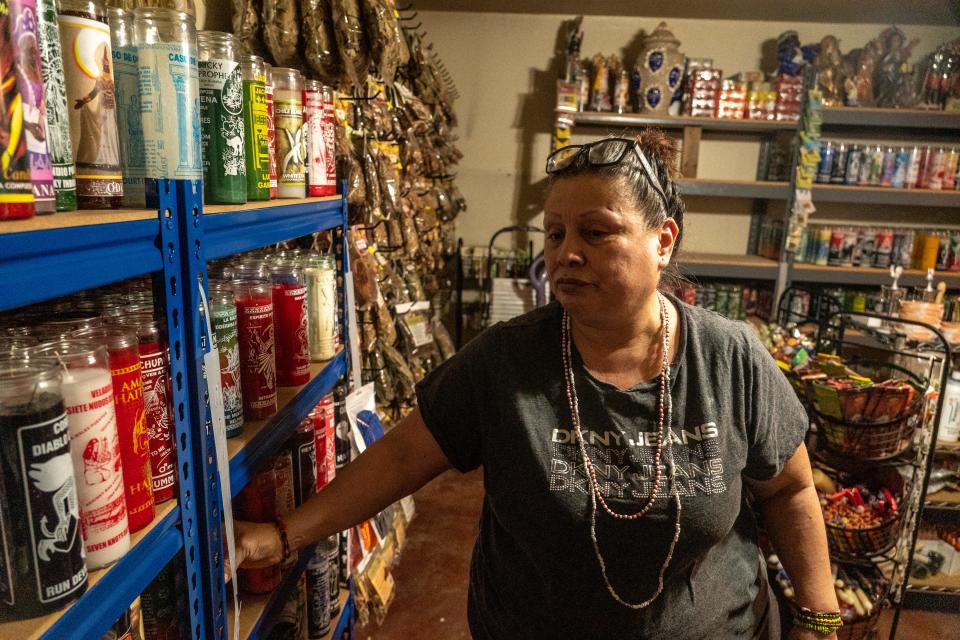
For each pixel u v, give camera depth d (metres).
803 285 4.50
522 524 0.99
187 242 0.83
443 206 3.95
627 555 0.98
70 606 0.62
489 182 4.85
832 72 4.09
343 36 1.65
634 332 0.96
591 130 4.70
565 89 4.09
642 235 0.88
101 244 0.65
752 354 1.01
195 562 0.89
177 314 0.82
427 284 4.05
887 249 4.04
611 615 1.02
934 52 4.08
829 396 1.92
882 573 2.17
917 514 2.07
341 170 1.69
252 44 1.66
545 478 0.96
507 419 0.98
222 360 1.03
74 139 0.70
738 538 1.15
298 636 1.51
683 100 4.23
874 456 1.91
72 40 0.68
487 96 4.73
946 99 4.01
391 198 2.57
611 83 4.29
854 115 3.98
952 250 4.00
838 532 1.96
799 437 1.06
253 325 1.11
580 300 0.89
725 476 0.97
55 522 0.60
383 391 2.73
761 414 1.00
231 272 1.24
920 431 2.05
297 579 1.35
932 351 2.17
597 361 0.98
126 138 0.80
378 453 1.10
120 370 0.72
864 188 3.97
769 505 1.18
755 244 4.71
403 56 2.28
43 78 0.62
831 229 4.09
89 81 0.70
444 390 1.05
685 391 0.97
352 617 1.79
